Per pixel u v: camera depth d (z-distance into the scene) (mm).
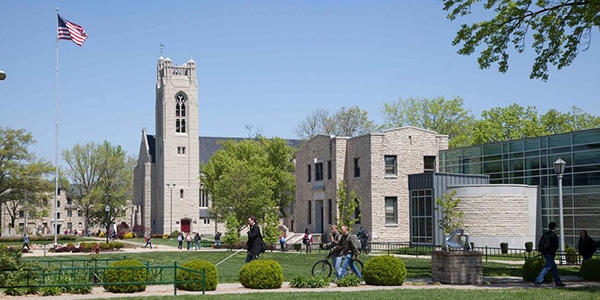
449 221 26734
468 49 28391
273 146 90938
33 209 94250
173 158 116750
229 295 19156
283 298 18484
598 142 44000
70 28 57688
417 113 92875
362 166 58219
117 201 116062
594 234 43812
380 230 56281
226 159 90562
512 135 80562
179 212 116250
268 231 56781
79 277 22750
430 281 24141
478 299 18438
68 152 117188
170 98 117375
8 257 20219
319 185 64562
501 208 45375
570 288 21625
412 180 51312
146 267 20359
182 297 18594
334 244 24641
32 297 18984
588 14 25844
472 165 55656
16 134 85125
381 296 19031
